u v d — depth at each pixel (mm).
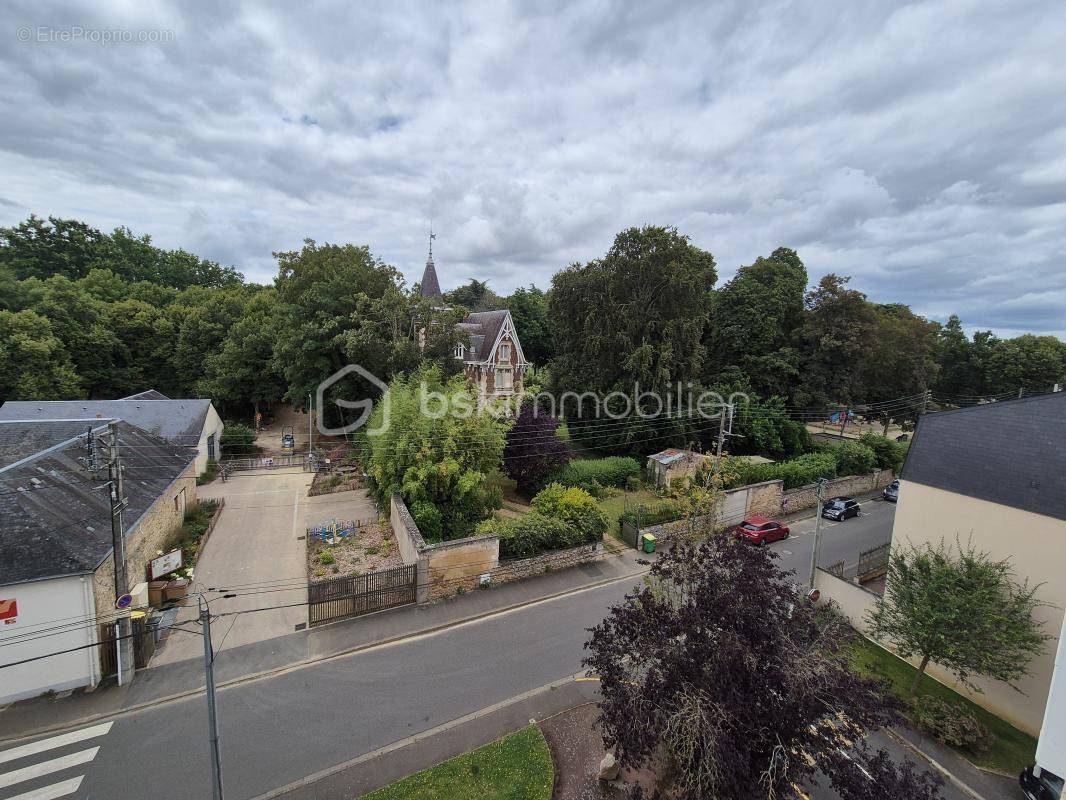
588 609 19266
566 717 13531
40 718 12469
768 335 43625
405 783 11156
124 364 50156
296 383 40188
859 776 8109
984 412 16953
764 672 8719
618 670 10008
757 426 38781
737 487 28781
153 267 78000
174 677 14281
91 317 46844
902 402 49812
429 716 13375
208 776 11164
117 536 13898
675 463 33281
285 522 25469
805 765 8289
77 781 10828
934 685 15625
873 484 37094
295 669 15039
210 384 47375
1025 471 14805
